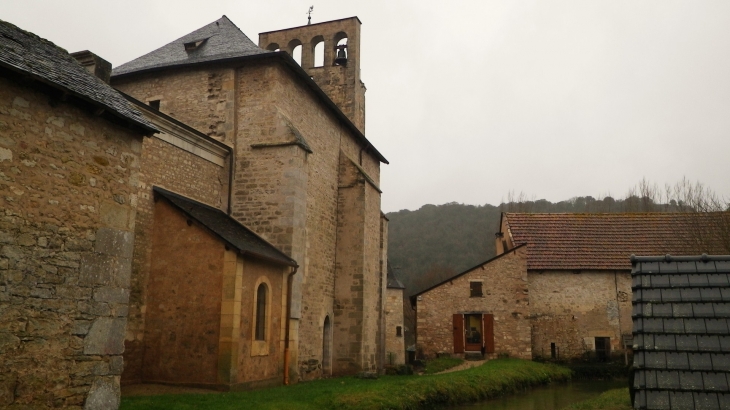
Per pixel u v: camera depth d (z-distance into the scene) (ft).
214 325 37.73
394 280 120.98
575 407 41.57
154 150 40.86
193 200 44.60
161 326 38.68
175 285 38.99
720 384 15.81
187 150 44.39
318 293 55.42
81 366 22.88
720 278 18.51
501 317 78.64
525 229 89.66
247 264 39.58
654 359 16.89
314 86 54.80
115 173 25.40
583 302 80.02
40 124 22.22
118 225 25.26
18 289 20.85
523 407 48.11
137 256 38.78
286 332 45.27
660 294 18.56
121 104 26.40
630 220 89.45
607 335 78.69
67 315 22.54
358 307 59.31
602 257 82.43
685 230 85.05
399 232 229.04
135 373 37.93
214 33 58.90
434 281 182.09
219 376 36.88
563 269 80.89
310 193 54.49
